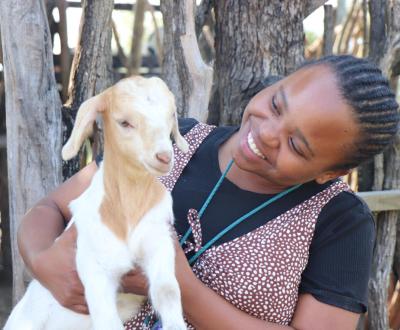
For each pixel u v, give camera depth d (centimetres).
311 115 151
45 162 238
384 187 303
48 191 239
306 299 166
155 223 147
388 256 299
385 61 292
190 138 185
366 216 170
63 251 156
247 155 160
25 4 228
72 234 157
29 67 231
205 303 154
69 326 161
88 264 146
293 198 168
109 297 144
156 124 130
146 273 147
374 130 154
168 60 264
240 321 156
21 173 238
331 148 153
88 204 151
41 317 165
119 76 487
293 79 159
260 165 161
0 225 391
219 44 268
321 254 166
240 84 261
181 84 248
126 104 133
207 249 165
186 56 244
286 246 162
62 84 372
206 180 175
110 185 146
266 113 158
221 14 265
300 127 152
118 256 146
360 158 157
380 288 299
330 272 165
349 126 152
